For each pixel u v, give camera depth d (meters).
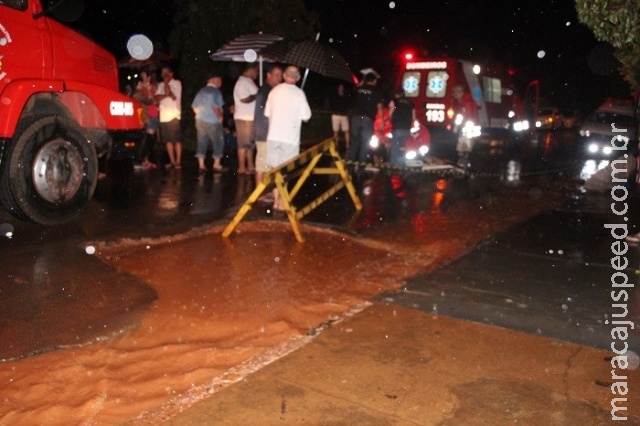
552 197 11.09
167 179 12.21
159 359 4.70
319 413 3.98
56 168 7.88
